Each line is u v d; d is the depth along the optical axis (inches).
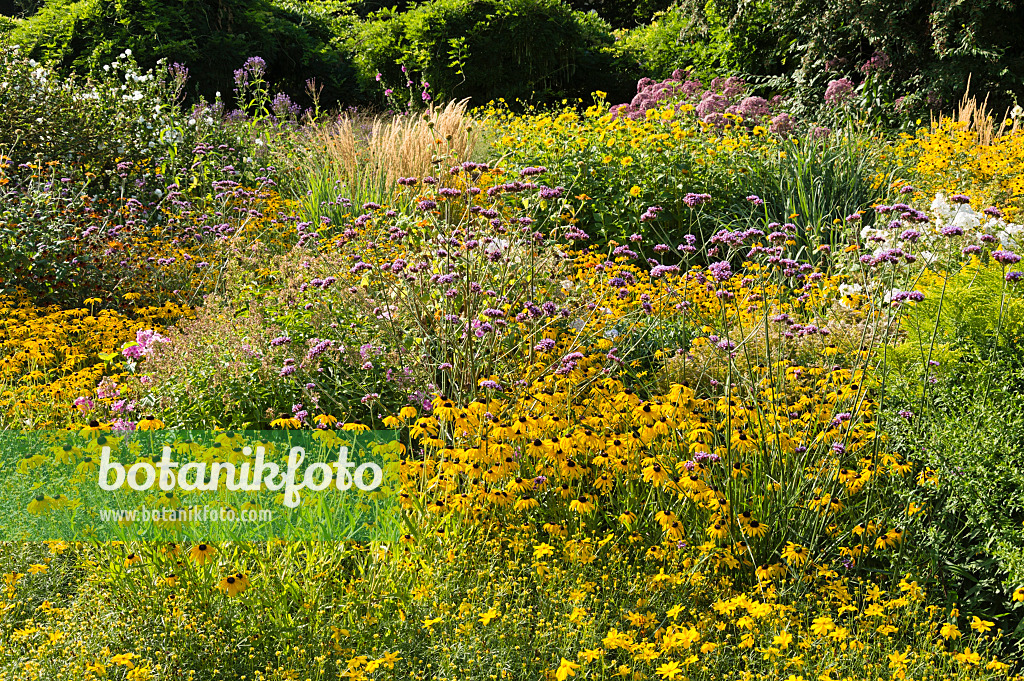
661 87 390.0
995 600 116.3
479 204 221.3
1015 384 125.5
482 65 577.0
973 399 125.6
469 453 120.0
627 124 273.4
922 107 418.6
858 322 168.4
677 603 109.1
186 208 259.1
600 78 619.2
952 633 101.4
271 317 169.6
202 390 151.9
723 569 118.0
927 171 279.7
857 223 202.5
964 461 116.8
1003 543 110.1
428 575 108.3
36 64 308.0
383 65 581.6
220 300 182.9
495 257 163.5
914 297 138.6
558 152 261.0
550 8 585.9
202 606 101.4
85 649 93.3
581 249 250.4
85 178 279.6
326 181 289.9
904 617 108.8
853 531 121.1
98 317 200.4
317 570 108.0
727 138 284.8
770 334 165.2
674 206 252.5
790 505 122.1
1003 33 410.6
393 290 169.0
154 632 96.6
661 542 120.8
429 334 159.0
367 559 116.3
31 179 250.1
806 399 138.2
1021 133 306.0
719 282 163.5
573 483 129.1
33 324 183.5
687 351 162.9
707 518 122.0
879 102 418.9
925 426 126.1
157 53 552.7
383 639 100.2
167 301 211.8
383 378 155.9
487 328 148.6
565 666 89.3
